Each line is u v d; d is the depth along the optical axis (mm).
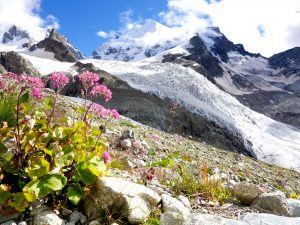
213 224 782
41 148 757
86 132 886
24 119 792
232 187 1230
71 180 772
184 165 1576
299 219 879
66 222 724
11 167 744
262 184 1847
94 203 755
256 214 885
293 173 4414
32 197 678
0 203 687
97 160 781
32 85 1008
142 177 1054
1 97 1055
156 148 1996
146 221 772
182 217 781
